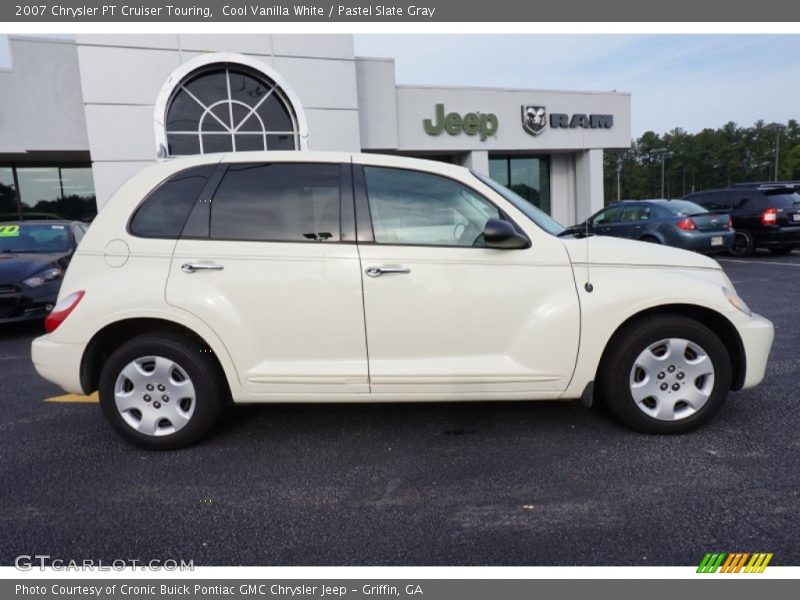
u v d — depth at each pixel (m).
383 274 3.12
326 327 3.15
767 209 12.20
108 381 3.22
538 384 3.20
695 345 3.18
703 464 2.94
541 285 3.16
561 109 17.91
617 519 2.48
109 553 2.35
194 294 3.12
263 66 11.95
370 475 2.96
